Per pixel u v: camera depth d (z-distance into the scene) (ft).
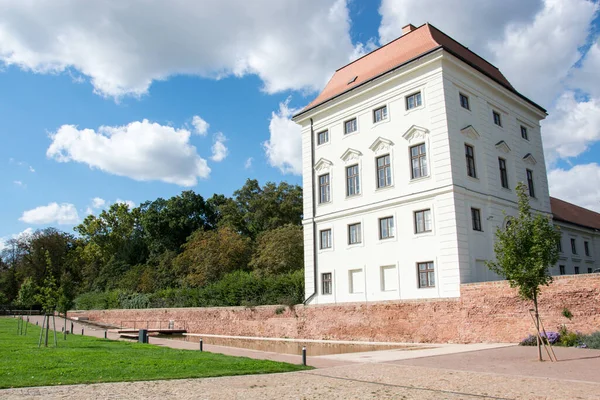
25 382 40.45
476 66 104.78
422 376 44.06
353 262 111.96
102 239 319.47
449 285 91.97
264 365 51.93
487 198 101.50
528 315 74.49
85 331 133.80
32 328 135.33
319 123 127.34
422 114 102.01
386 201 106.22
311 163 127.54
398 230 103.24
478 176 102.06
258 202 257.75
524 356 57.98
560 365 49.06
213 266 197.67
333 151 122.11
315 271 121.08
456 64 101.30
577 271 146.51
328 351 79.00
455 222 92.68
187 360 56.08
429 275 96.63
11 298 307.37
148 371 47.32
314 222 123.75
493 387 37.40
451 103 99.60
